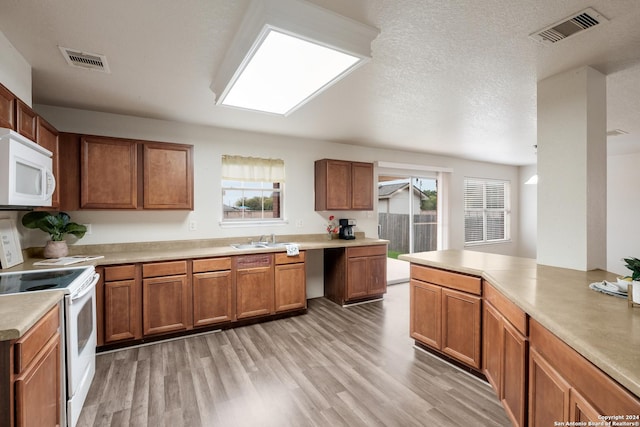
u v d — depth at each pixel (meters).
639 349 1.00
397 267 5.41
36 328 1.32
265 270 3.41
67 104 2.88
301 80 2.00
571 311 1.34
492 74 2.26
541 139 2.35
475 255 2.88
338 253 4.12
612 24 1.64
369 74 2.26
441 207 5.69
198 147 3.61
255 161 3.96
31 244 2.77
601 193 2.21
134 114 3.19
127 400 2.03
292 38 1.52
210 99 2.77
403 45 1.86
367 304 4.12
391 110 3.08
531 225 6.71
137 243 3.27
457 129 3.80
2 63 1.74
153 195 3.08
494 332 1.98
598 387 1.00
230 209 3.89
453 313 2.40
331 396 2.07
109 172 2.88
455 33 1.74
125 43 1.84
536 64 2.10
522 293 1.62
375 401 2.02
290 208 4.24
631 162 5.48
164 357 2.62
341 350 2.76
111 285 2.68
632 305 1.40
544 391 1.35
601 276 1.98
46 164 2.12
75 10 1.53
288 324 3.39
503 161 6.27
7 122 1.71
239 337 3.04
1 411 1.13
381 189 5.27
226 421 1.83
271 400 2.03
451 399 2.04
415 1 1.47
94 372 2.24
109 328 2.67
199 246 3.59
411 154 5.34
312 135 4.14
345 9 1.52
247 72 1.89
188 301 3.02
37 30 1.70
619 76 2.29
